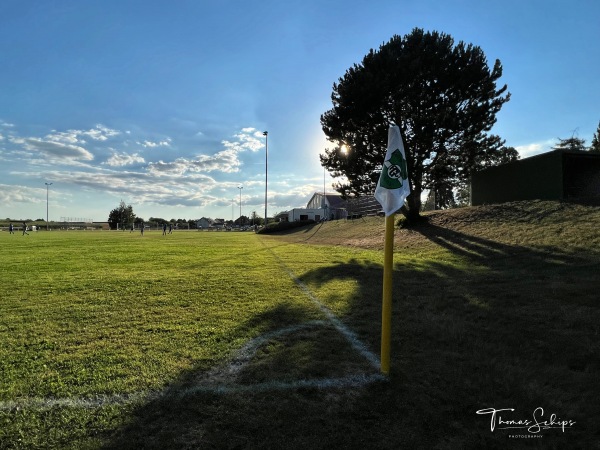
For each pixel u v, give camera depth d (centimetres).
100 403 308
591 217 1205
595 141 3484
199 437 261
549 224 1266
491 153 1950
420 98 1795
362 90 1831
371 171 1997
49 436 264
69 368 379
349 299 683
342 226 3167
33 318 567
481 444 253
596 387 328
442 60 1803
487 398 311
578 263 845
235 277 942
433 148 1886
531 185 1697
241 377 355
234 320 551
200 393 323
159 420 282
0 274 1014
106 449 248
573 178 1584
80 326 525
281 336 477
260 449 248
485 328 490
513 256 1031
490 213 1656
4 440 259
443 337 459
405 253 1416
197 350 428
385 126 1872
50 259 1422
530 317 524
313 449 248
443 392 322
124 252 1752
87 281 885
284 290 773
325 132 2131
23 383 344
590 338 436
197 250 1858
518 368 366
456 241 1403
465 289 717
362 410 296
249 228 8494
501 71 1920
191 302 668
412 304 627
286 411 294
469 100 1880
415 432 267
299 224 4766
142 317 570
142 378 354
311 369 372
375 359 397
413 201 1956
